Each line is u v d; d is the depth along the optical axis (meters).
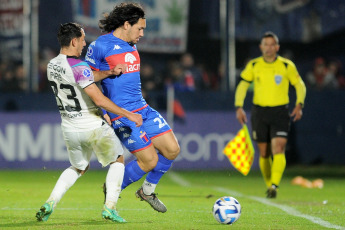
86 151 21.92
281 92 34.22
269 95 34.22
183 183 43.97
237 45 65.38
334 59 66.06
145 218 23.44
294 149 57.97
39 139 54.88
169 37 64.25
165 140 23.83
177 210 26.50
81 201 30.31
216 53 65.56
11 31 60.91
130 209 26.75
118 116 23.34
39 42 61.81
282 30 65.81
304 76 66.44
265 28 65.56
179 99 56.41
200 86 63.38
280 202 30.69
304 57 66.38
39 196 32.91
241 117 35.41
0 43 61.00
